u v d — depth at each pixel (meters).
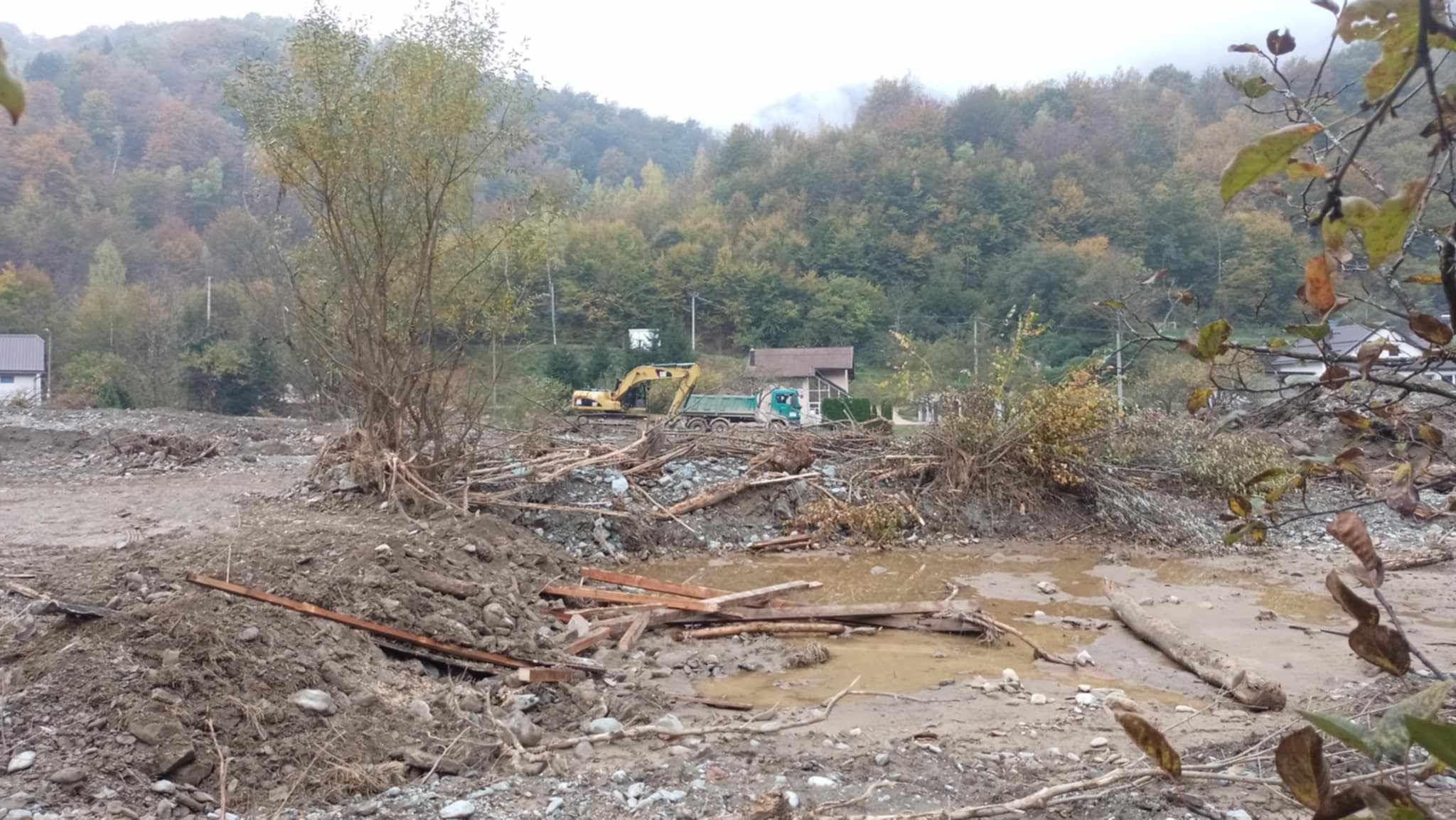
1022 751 5.98
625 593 9.67
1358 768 5.23
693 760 5.73
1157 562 12.90
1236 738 6.09
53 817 4.57
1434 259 2.57
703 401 30.47
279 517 10.87
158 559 7.36
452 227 12.70
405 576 7.99
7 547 9.09
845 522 14.02
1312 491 15.83
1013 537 14.41
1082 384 15.02
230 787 5.11
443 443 12.65
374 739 5.72
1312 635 9.02
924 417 21.69
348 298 12.27
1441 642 8.61
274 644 6.24
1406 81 1.26
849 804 5.07
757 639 8.98
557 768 5.58
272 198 15.43
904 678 7.82
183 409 37.34
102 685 5.44
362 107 11.44
